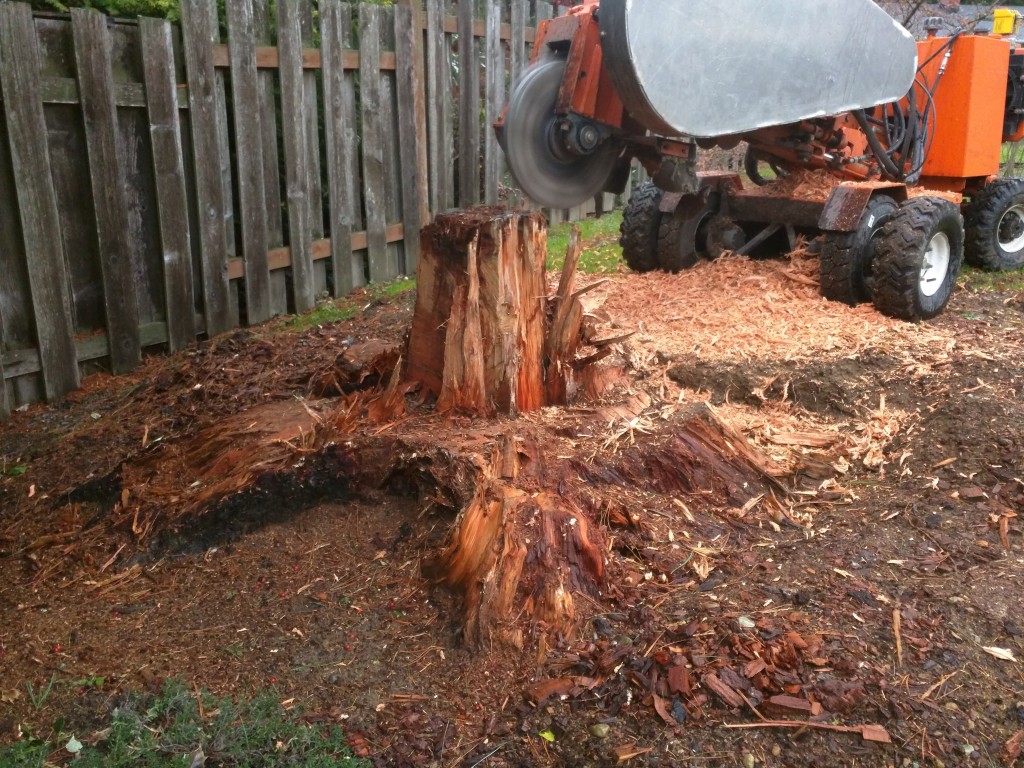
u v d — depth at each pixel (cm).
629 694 270
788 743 256
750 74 502
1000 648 293
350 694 275
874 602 311
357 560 333
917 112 681
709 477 376
